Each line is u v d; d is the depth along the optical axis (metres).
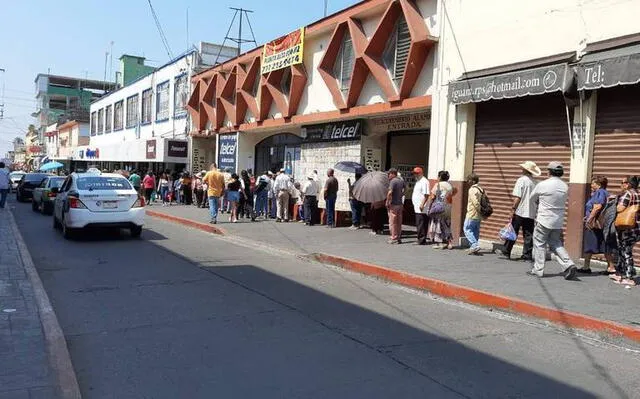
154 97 36.88
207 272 10.38
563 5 10.94
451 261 11.16
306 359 5.68
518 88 11.41
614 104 10.23
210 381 5.09
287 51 20.94
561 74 10.52
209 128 28.98
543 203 9.31
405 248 13.12
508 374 5.35
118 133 45.50
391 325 7.01
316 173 19.19
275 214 20.84
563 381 5.20
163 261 11.49
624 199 8.73
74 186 14.65
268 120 22.66
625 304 7.61
